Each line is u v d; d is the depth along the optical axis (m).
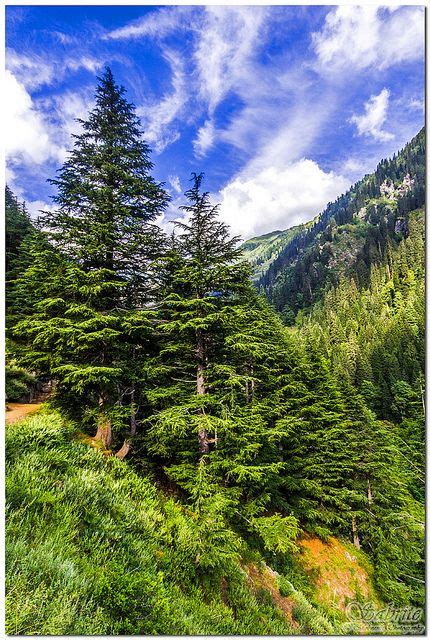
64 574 4.26
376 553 18.55
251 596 8.88
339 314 107.81
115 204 10.96
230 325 10.91
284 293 161.00
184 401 10.67
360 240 194.12
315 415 20.83
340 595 15.23
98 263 10.68
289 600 10.78
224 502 8.38
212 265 11.13
